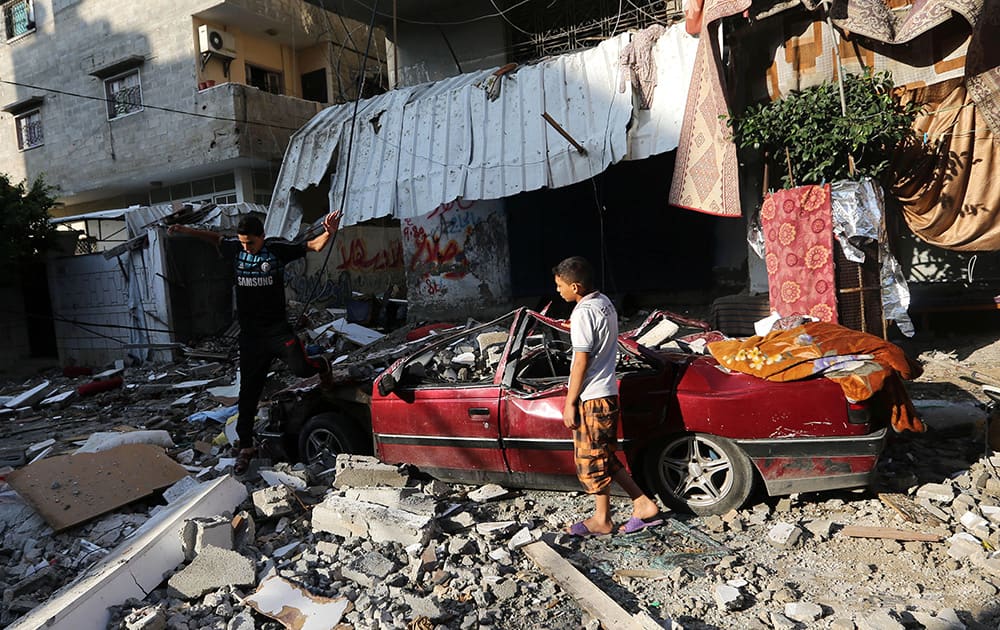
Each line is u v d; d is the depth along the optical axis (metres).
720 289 10.98
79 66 20.94
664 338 5.88
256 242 5.50
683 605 3.29
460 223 13.33
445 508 4.63
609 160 8.88
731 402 4.05
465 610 3.33
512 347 4.79
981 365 7.16
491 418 4.68
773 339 4.51
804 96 7.33
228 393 10.18
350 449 5.73
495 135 10.02
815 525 4.03
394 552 3.93
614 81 9.22
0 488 5.30
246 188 19.34
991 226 7.18
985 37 6.82
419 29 13.60
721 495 4.20
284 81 21.39
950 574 3.40
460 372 6.32
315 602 3.44
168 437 6.55
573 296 4.03
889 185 7.58
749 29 8.12
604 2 11.77
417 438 5.07
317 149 11.66
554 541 4.08
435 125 10.62
